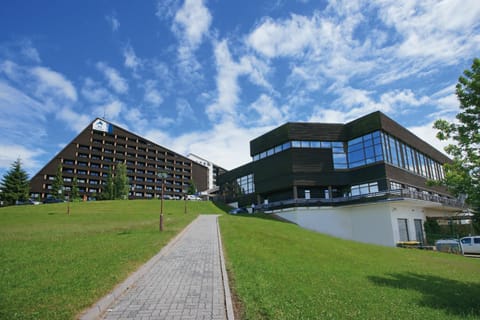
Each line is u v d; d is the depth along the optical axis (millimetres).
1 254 10242
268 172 39281
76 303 5715
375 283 9320
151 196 99688
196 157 139750
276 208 36375
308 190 36188
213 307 6031
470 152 11039
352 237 31875
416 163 39625
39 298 5926
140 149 99938
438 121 11828
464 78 11344
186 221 25875
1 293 6199
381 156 32125
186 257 11148
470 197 10711
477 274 13133
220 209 49281
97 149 90312
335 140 36344
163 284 7625
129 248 11617
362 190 33625
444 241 25625
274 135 38281
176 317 5496
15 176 63062
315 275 9477
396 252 19188
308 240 18234
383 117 33344
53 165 80688
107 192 73188
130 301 6336
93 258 9641
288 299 6621
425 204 31891
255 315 5582
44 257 9766
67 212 34531
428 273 12266
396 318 6141
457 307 7617
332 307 6363
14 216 30500
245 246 14148
